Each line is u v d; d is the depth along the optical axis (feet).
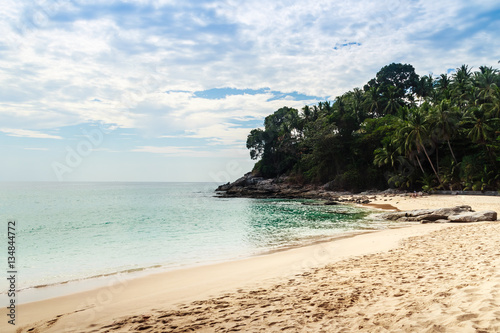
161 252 44.29
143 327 15.70
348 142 204.95
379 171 183.21
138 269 33.96
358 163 197.06
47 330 16.39
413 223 68.80
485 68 176.35
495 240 32.01
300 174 227.61
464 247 30.04
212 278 27.71
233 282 25.36
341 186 191.21
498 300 12.76
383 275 22.02
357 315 14.35
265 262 33.86
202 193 301.63
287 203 146.41
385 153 172.14
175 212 115.34
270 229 67.46
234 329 14.33
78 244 52.31
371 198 143.23
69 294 24.81
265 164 269.44
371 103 225.15
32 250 47.42
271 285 22.99
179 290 24.00
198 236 59.36
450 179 143.33
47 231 69.36
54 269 34.78
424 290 16.60
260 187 231.50
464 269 20.20
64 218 97.30
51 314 19.66
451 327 11.17
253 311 16.81
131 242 53.52
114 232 66.44
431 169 166.71
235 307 17.93
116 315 18.38
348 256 32.91
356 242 43.19
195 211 118.01
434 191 144.56
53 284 28.25
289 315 15.55
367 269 24.94
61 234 64.54
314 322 14.21
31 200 195.31
